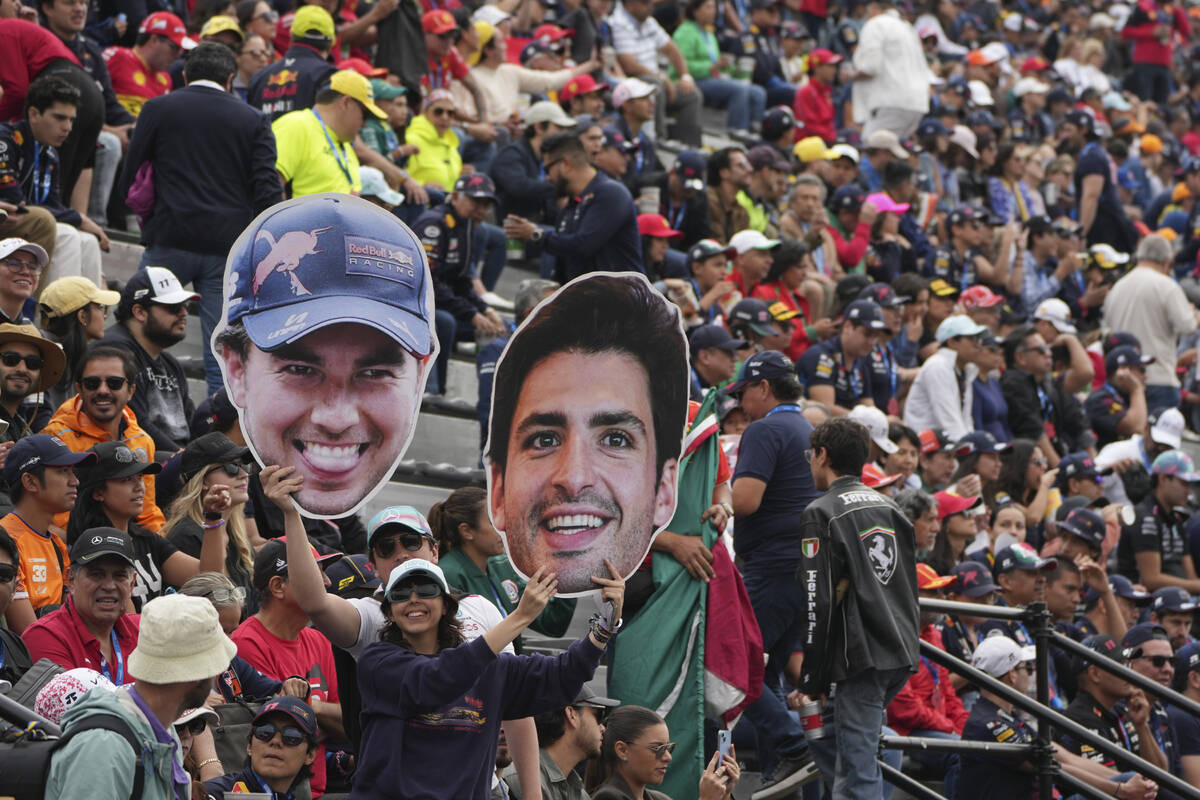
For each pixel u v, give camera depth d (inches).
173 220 1321.4
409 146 1784.0
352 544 1199.6
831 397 1670.8
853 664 994.1
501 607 1019.3
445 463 1502.2
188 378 1393.9
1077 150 3046.3
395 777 740.0
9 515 950.4
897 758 1192.2
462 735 751.1
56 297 1148.5
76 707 676.7
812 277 1892.2
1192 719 1407.5
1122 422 2150.6
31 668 800.9
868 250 2132.1
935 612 1112.2
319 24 1578.5
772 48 2849.4
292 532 772.0
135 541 979.3
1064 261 2439.7
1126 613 1588.3
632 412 861.2
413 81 1935.3
